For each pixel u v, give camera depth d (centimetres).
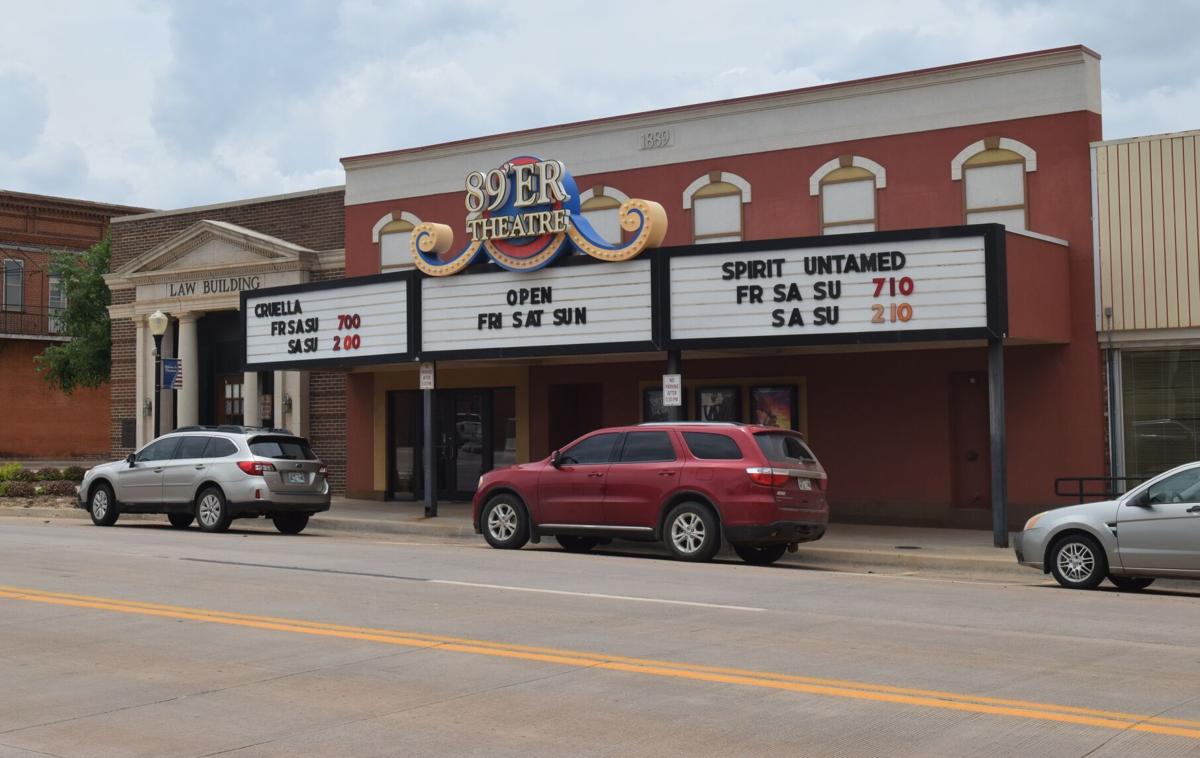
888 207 2294
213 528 2236
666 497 1784
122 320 3516
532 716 806
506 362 2655
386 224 2930
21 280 5584
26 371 5628
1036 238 2022
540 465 1928
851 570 1836
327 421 3106
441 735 760
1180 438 2083
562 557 1788
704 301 2066
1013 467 2197
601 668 953
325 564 1647
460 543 2170
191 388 3331
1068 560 1534
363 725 786
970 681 909
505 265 2255
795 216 2378
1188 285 2064
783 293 2002
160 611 1230
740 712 813
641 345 2120
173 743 746
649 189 2538
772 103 2406
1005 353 2205
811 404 2395
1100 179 2128
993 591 1458
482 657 998
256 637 1090
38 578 1480
